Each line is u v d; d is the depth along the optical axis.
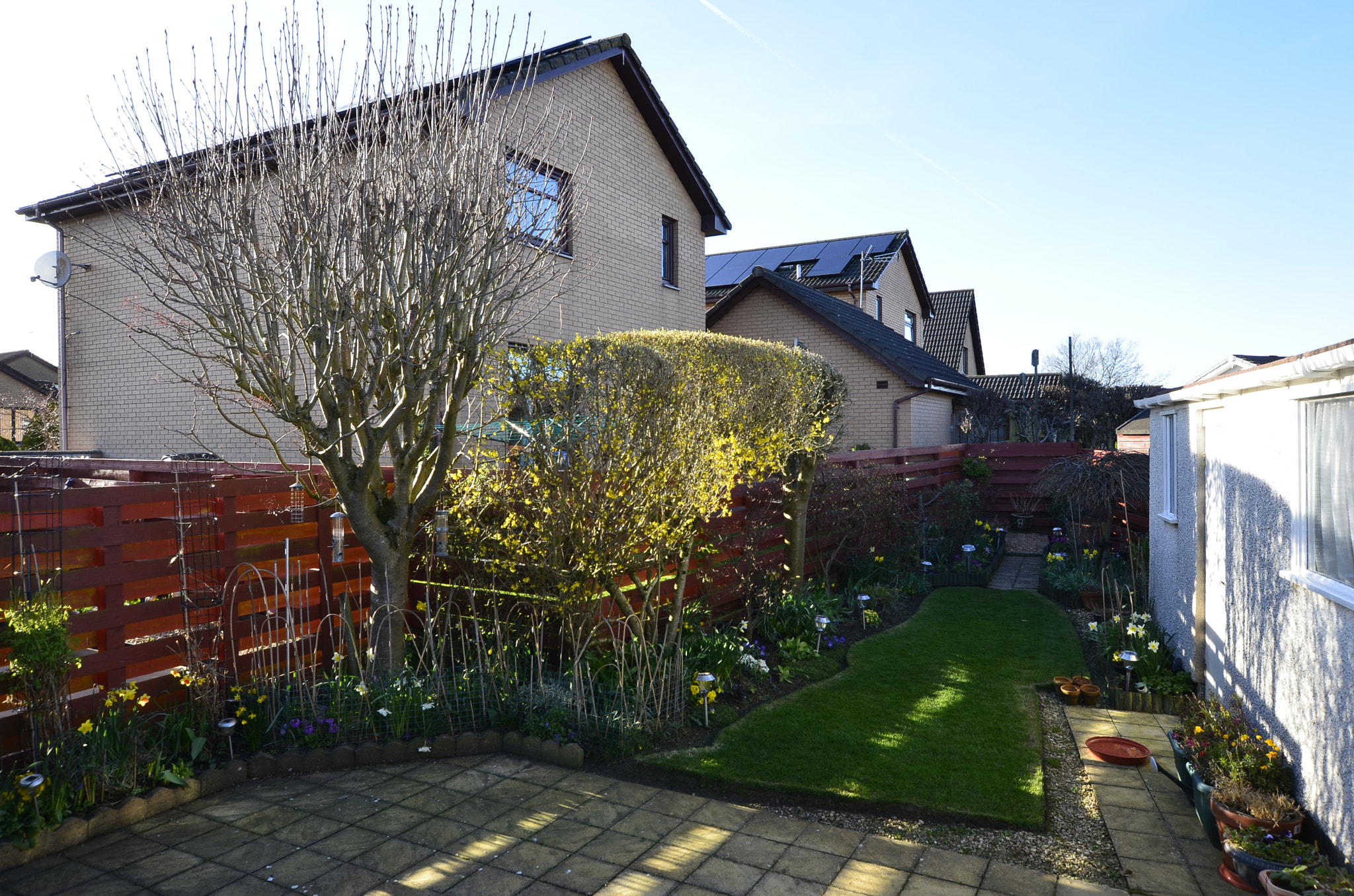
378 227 5.11
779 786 4.81
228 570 5.53
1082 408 28.02
